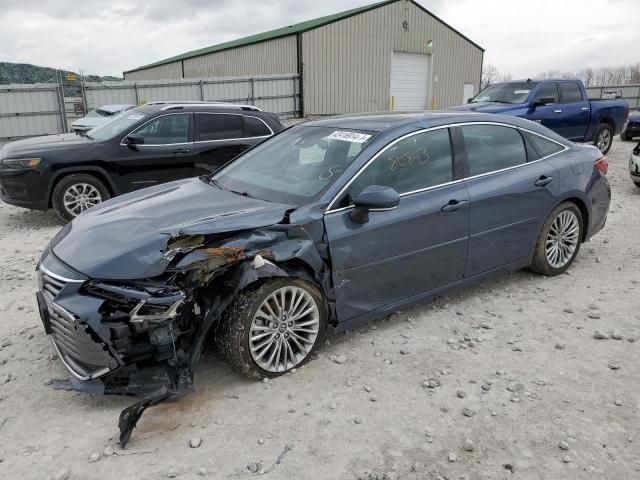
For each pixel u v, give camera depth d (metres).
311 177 3.91
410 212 3.92
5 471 2.67
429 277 4.17
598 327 4.23
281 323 3.45
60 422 3.07
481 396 3.31
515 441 2.89
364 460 2.75
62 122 21.06
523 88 12.80
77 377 3.06
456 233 4.22
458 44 30.62
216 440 2.90
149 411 3.15
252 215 3.46
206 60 36.78
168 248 3.16
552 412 3.14
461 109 12.29
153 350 3.08
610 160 13.88
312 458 2.76
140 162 7.98
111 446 2.86
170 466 2.71
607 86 32.44
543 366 3.66
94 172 7.77
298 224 3.45
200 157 8.37
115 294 2.97
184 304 3.07
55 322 3.14
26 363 3.71
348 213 3.67
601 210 5.45
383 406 3.20
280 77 25.52
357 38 27.00
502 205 4.50
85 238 3.38
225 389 3.37
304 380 3.47
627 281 5.18
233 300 3.29
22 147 7.66
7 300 4.83
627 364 3.68
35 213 8.71
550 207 4.92
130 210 3.76
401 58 28.81
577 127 13.12
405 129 4.10
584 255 5.98
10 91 19.91
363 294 3.81
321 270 3.55
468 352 3.85
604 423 3.04
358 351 3.85
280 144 4.62
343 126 4.38
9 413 3.15
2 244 6.79
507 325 4.27
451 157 4.29
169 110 8.21
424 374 3.56
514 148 4.78
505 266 4.75
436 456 2.78
